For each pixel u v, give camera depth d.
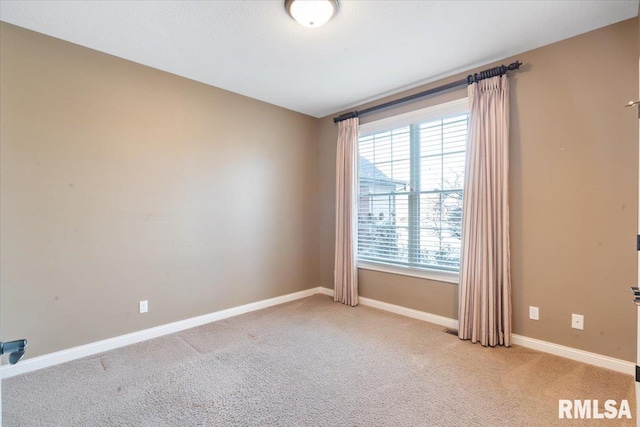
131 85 2.88
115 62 2.79
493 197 2.80
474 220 2.89
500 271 2.78
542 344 2.68
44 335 2.46
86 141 2.64
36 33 2.42
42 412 1.93
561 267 2.59
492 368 2.41
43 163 2.45
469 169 2.92
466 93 3.10
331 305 4.00
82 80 2.62
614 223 2.37
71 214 2.57
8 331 2.32
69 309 2.57
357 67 3.02
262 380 2.27
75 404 2.00
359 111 3.98
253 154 3.82
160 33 2.46
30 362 2.39
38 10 2.17
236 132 3.65
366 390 2.15
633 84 2.29
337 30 2.43
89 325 2.66
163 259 3.08
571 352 2.54
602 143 2.41
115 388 2.17
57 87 2.51
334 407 1.98
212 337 3.01
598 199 2.43
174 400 2.05
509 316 2.77
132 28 2.39
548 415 1.89
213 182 3.45
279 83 3.39
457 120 3.21
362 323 3.37
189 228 3.26
